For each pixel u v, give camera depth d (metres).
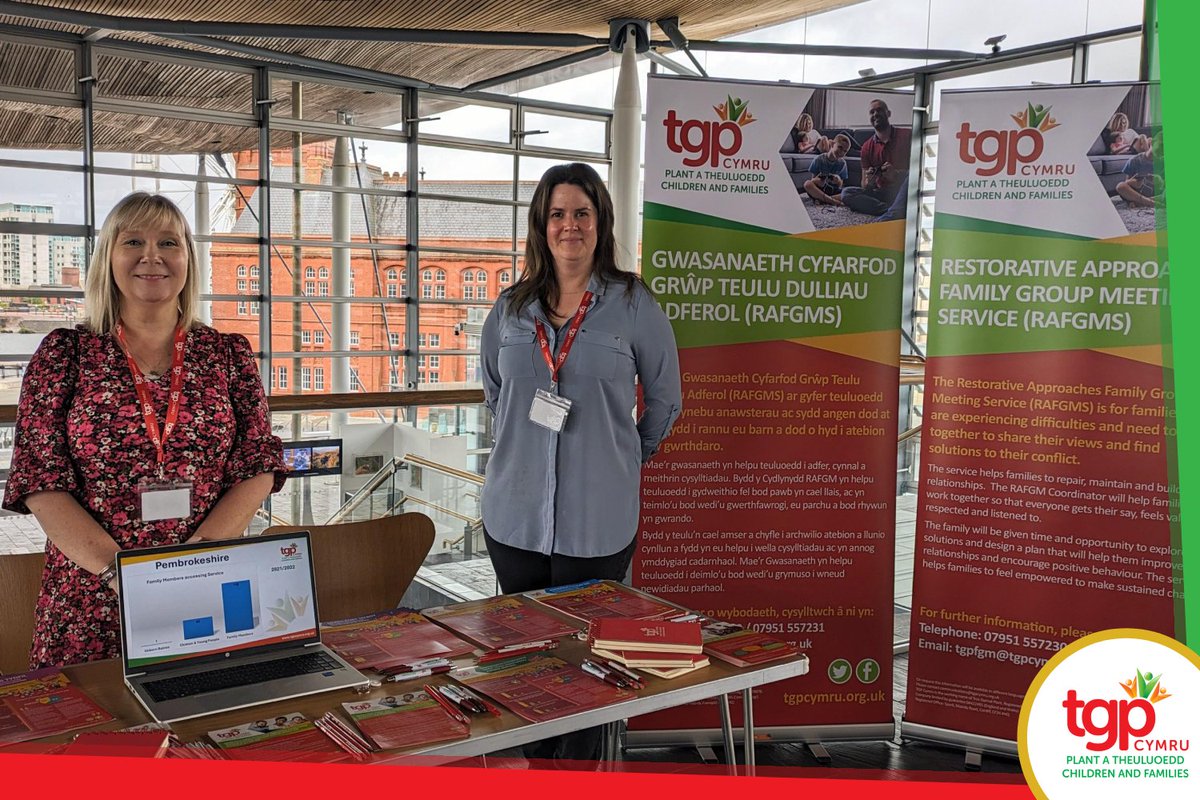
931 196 10.41
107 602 2.01
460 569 5.32
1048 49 9.38
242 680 1.75
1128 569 3.05
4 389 10.69
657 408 2.69
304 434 5.86
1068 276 3.06
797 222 3.17
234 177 12.18
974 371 3.19
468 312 13.88
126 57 11.11
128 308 2.09
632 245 9.92
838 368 3.22
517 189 13.99
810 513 3.26
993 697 3.22
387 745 1.50
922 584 3.29
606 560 2.55
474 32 10.18
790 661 1.94
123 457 2.03
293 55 11.49
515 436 2.58
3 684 1.74
